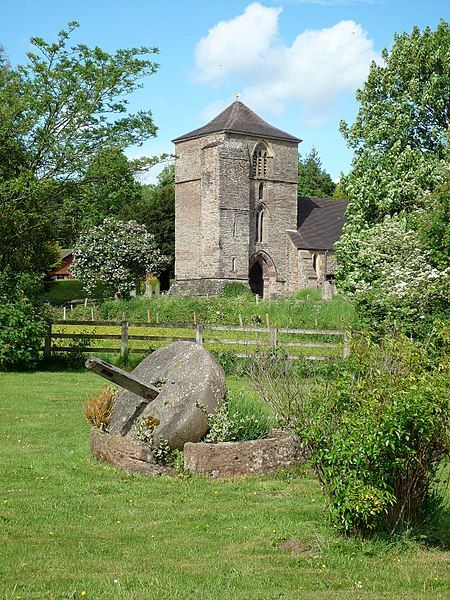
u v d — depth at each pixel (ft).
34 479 37.01
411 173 131.34
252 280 279.08
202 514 31.91
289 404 36.81
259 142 269.64
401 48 143.02
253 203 270.05
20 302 80.94
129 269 243.60
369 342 31.48
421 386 27.53
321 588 24.59
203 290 260.21
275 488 36.06
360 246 123.65
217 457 37.78
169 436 38.78
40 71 92.73
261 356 65.92
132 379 39.91
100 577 25.17
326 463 28.94
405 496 28.53
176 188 274.57
